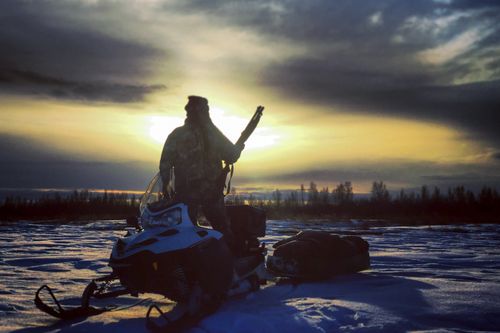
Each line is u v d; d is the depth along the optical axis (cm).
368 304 488
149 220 452
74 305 522
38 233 1589
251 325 402
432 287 575
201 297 426
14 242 1252
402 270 754
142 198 502
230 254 470
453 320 443
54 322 454
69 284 648
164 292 445
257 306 485
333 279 650
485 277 690
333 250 650
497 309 474
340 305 477
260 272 565
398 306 481
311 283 620
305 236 669
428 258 909
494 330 422
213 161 515
